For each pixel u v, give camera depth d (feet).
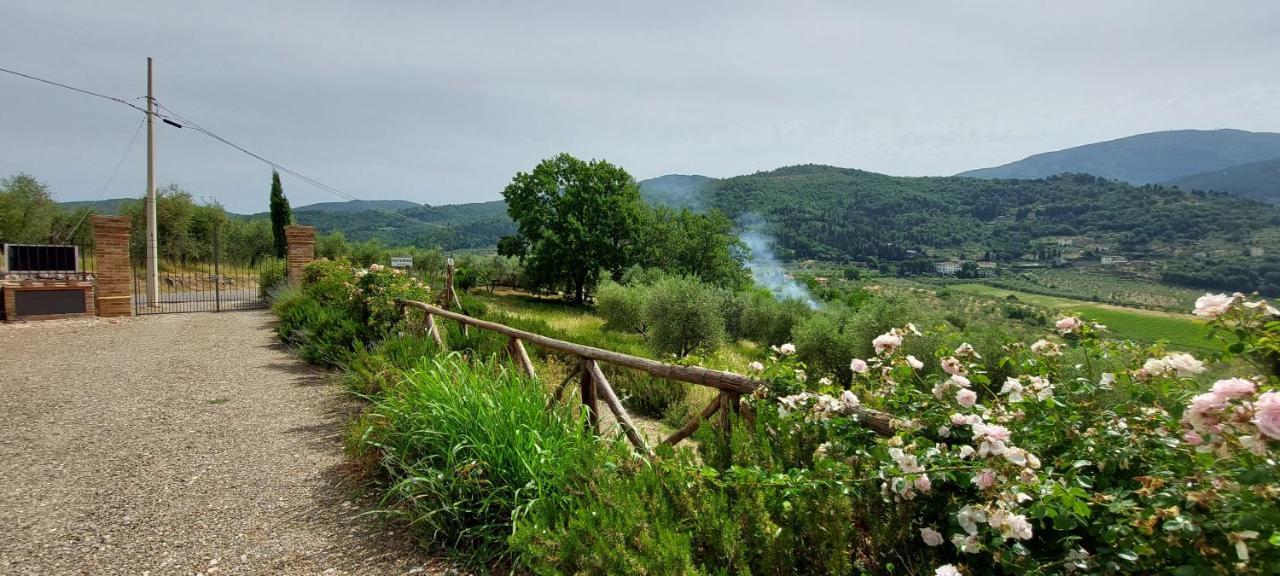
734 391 10.42
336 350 26.30
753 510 6.95
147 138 59.31
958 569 5.92
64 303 44.45
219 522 10.96
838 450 7.55
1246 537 4.43
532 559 8.28
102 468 13.75
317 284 41.14
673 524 7.44
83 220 95.55
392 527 10.75
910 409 7.57
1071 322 7.20
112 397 20.52
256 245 135.74
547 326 41.32
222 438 16.03
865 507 6.89
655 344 60.23
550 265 125.59
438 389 13.37
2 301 42.22
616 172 132.46
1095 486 5.94
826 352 48.83
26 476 13.19
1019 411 6.83
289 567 9.37
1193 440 5.03
